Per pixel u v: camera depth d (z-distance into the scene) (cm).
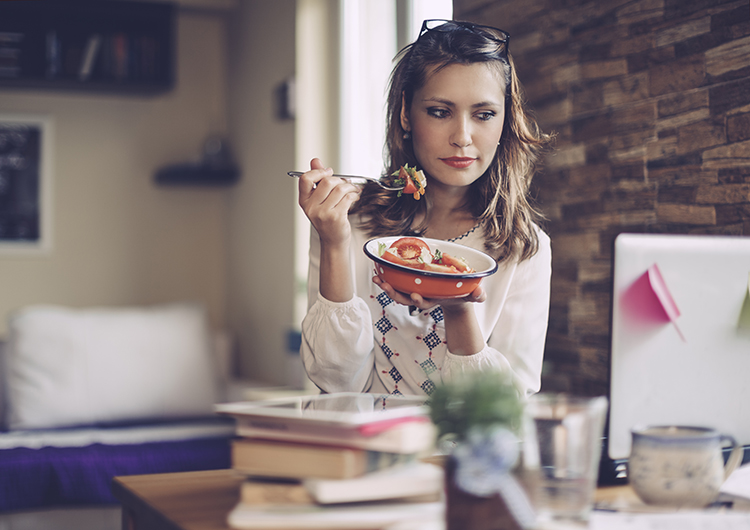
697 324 87
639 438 80
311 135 334
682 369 88
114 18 425
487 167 122
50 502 240
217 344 409
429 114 115
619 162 168
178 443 267
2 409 315
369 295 126
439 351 122
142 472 250
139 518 84
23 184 433
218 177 427
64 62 418
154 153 455
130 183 452
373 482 70
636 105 163
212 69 464
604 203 173
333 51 333
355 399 87
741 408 91
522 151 128
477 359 106
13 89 430
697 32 146
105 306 446
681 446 78
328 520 68
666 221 155
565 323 188
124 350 327
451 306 104
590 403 68
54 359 315
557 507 66
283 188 354
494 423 63
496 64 115
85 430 304
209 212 466
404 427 70
